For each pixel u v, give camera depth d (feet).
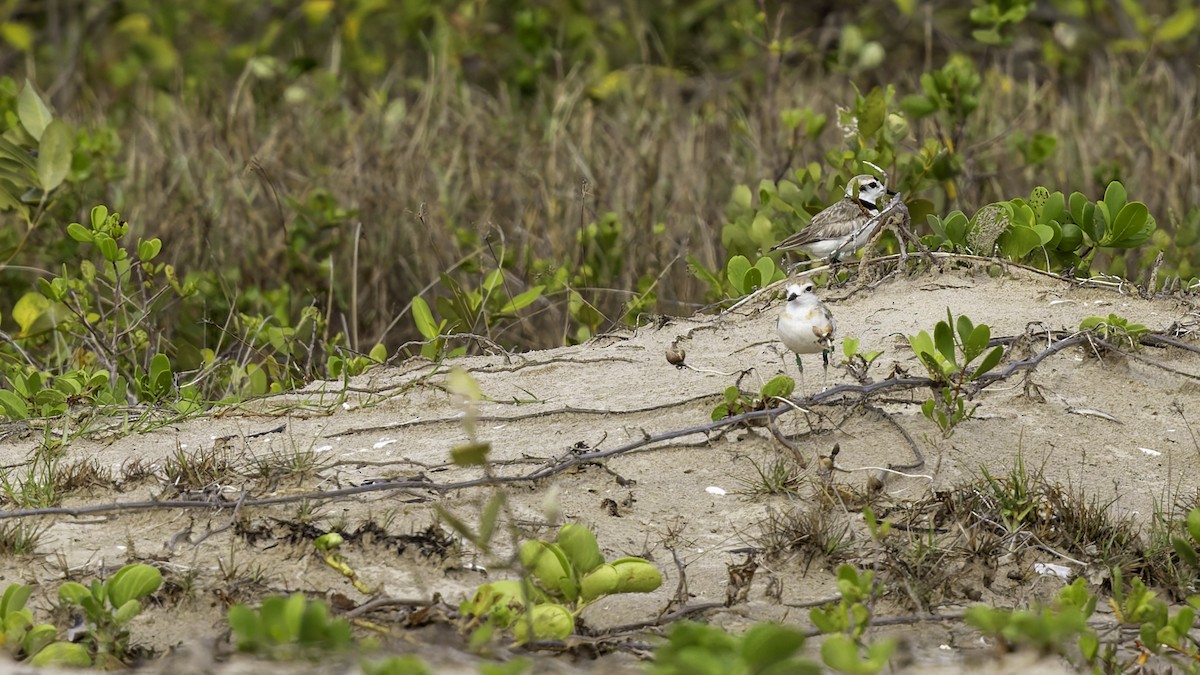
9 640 21.31
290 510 26.35
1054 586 24.38
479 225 49.75
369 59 70.33
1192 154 54.85
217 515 26.21
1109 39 74.23
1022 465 27.25
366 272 49.83
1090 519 25.53
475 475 27.86
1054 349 30.96
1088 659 20.75
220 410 32.73
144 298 42.14
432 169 54.85
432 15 75.87
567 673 20.07
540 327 47.29
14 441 31.73
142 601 23.25
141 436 31.35
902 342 32.68
